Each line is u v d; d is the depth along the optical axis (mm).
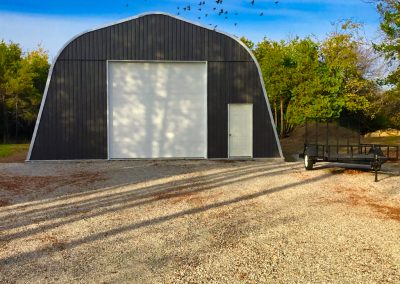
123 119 15922
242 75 16062
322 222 6621
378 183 10359
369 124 29234
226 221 6754
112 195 9000
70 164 14758
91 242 5680
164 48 15828
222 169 13227
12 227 6473
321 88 25625
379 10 15602
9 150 20641
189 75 16078
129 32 15711
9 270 4691
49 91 15461
